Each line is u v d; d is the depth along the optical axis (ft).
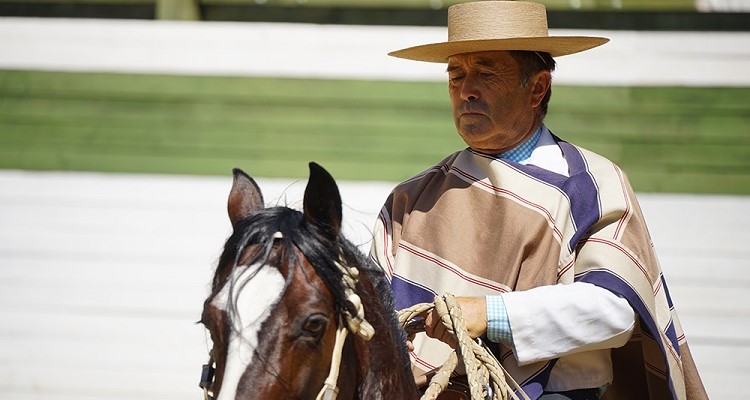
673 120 34.32
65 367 33.81
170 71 35.06
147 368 33.78
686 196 34.17
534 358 14.87
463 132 17.08
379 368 12.91
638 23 35.45
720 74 34.27
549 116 34.55
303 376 11.59
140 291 34.17
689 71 34.27
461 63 17.12
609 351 16.30
